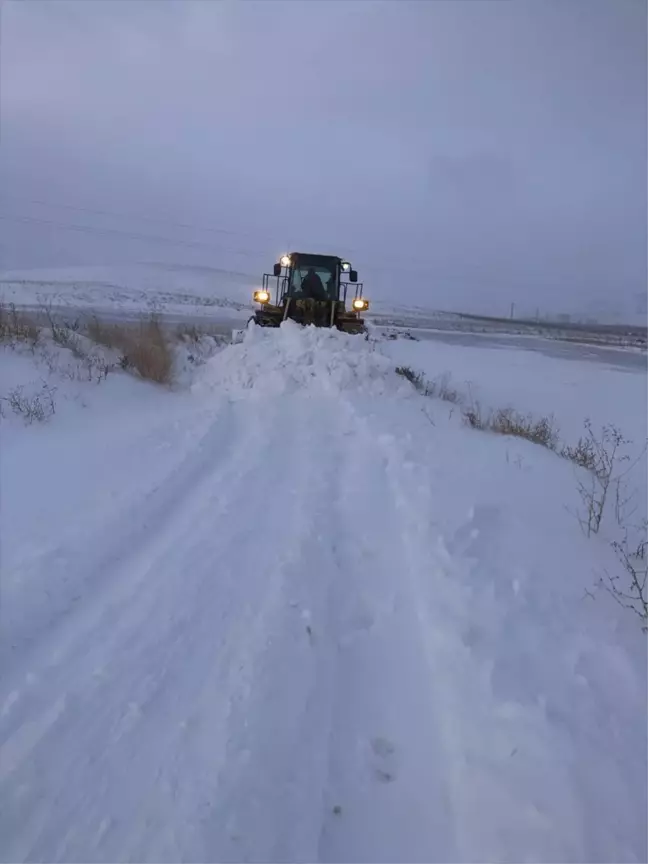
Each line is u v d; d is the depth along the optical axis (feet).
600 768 7.68
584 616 11.43
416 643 10.98
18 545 15.15
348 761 8.39
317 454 23.45
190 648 10.94
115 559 14.73
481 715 8.71
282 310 53.93
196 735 8.87
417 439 24.72
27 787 8.14
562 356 93.97
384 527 16.01
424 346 90.94
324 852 7.11
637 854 6.53
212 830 7.37
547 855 6.56
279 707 9.37
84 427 26.55
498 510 16.66
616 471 27.71
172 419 29.30
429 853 7.07
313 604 12.23
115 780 8.17
